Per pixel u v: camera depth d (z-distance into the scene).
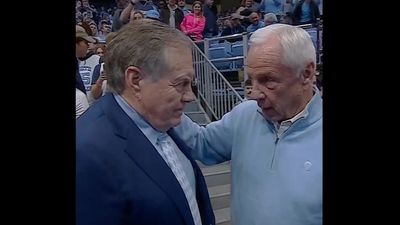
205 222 1.31
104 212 0.99
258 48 1.32
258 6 8.22
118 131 1.06
